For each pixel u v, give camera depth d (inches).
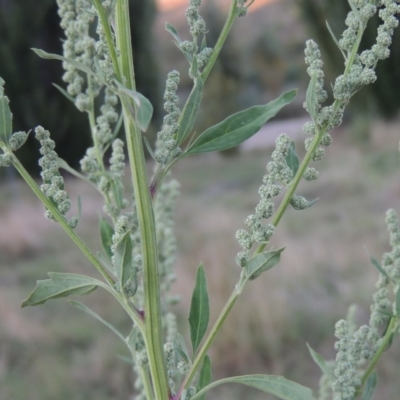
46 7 587.5
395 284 52.4
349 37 41.0
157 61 662.5
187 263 266.4
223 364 211.6
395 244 53.1
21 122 592.4
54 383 204.8
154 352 41.7
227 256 268.8
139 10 635.5
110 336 234.8
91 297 265.4
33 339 229.3
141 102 29.9
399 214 351.3
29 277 313.7
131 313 41.8
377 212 359.9
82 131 617.6
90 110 57.4
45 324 244.4
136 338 47.7
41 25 593.0
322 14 593.9
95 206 432.1
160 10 663.1
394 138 565.9
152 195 41.4
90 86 57.6
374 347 52.6
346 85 39.9
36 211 433.4
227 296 235.0
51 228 386.3
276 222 41.4
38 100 593.3
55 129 606.5
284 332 218.7
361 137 592.7
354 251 281.7
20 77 588.1
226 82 884.0
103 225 54.5
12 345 225.9
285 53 1291.8
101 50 39.9
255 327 217.6
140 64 638.5
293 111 1061.1
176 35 44.0
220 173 637.9
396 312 49.3
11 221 388.8
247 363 209.8
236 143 41.8
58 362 216.2
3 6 583.8
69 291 42.5
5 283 306.0
